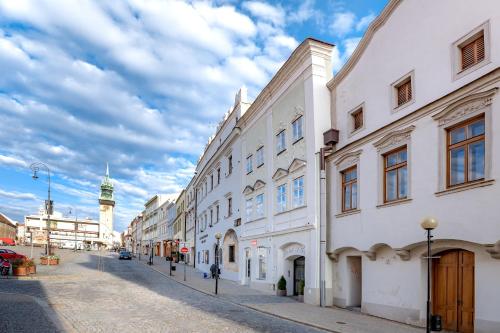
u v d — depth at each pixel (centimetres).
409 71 1470
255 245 2758
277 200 2462
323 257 1917
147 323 1331
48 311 1516
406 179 1455
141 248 11062
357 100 1811
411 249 1416
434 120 1320
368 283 1642
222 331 1221
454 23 1285
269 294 2386
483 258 1141
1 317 1341
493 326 1097
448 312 1291
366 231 1641
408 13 1494
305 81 2150
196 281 3209
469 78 1218
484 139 1152
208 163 4334
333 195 1922
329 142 1955
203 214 4700
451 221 1220
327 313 1642
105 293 2200
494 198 1088
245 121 3125
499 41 1130
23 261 3039
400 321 1440
